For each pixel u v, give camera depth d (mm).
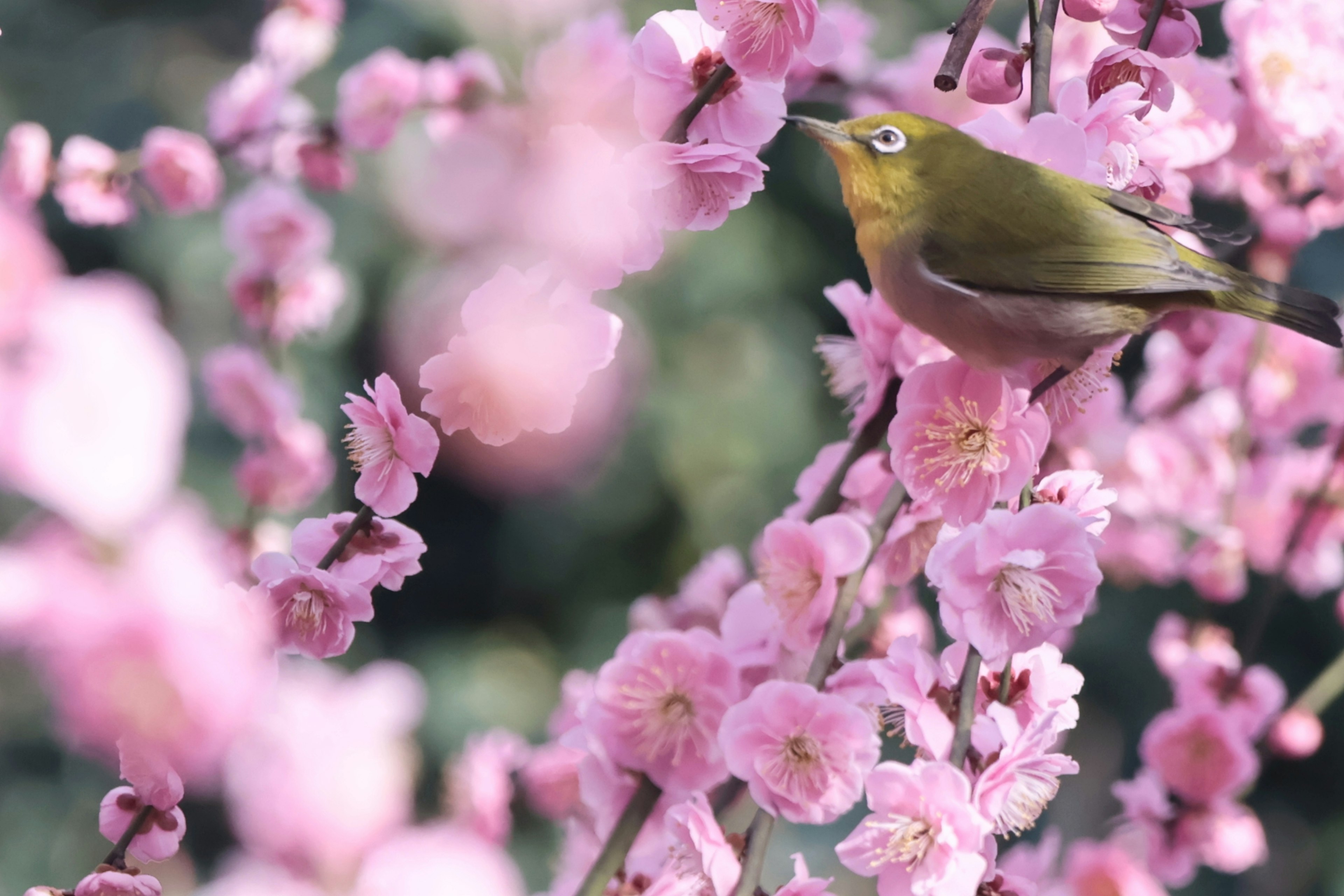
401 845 1317
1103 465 1674
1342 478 1696
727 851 1442
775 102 1484
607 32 1594
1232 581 1710
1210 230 1487
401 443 1466
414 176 2492
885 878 1421
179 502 1158
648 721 1475
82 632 1066
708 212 1473
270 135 1728
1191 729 1628
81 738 1100
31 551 1072
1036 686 1447
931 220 1482
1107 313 1479
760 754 1446
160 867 1487
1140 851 1634
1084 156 1479
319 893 1278
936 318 1482
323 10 1831
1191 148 1549
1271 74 1569
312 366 2785
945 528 1473
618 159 1488
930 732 1426
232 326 2732
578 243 1469
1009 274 1475
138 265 2752
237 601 1271
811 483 1537
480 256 1625
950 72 1439
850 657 1606
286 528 1765
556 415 1463
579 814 1560
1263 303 1489
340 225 2703
